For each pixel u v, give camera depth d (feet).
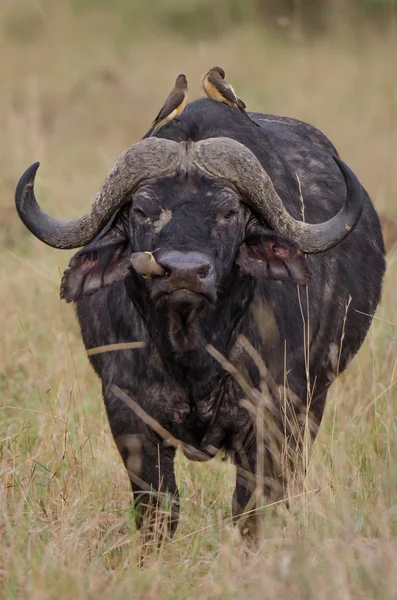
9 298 98.58
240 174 61.11
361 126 174.91
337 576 53.16
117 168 61.72
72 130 185.26
